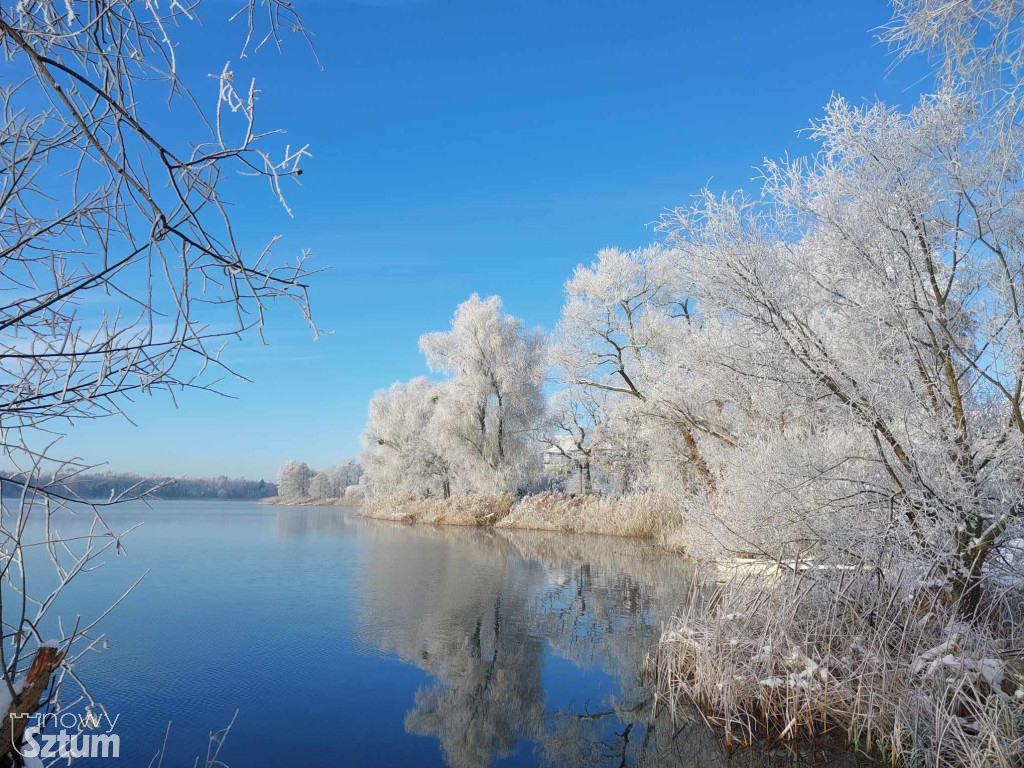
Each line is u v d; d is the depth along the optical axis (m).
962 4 3.66
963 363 6.02
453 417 33.19
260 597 11.34
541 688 7.03
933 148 5.75
